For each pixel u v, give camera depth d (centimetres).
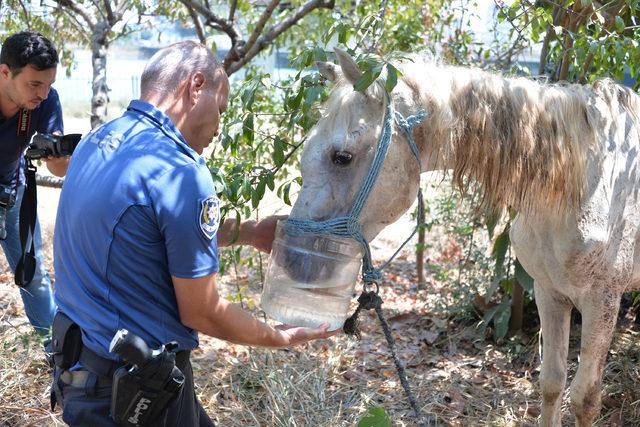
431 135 222
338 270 216
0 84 283
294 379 346
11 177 313
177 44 193
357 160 212
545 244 257
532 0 373
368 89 214
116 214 174
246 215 288
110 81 1316
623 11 349
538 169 231
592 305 259
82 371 184
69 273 185
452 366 384
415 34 453
